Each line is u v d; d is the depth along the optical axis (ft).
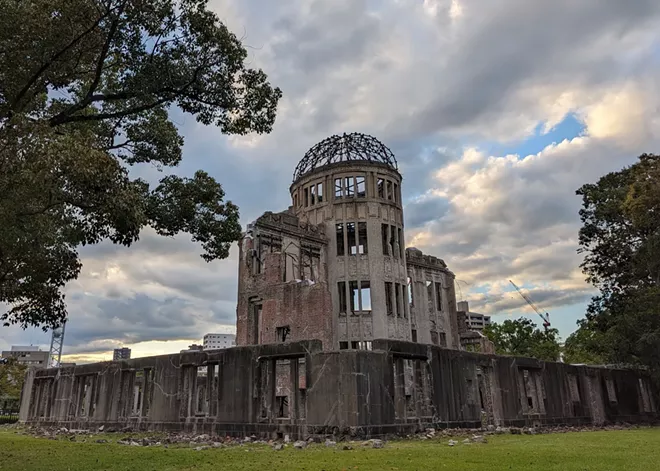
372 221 124.16
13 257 45.96
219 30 54.19
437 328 148.56
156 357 82.33
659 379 109.50
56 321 56.24
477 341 160.45
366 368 61.31
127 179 45.91
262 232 115.34
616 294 125.29
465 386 74.23
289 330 106.83
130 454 46.62
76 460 42.32
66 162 36.60
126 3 48.98
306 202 133.08
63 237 50.21
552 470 31.78
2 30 41.70
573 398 95.14
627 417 105.09
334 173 128.67
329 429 59.72
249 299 115.44
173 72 54.65
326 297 105.40
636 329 109.70
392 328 119.34
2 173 37.40
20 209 39.81
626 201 108.47
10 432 93.71
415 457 39.63
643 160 108.58
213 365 74.18
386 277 121.90
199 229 61.98
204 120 60.54
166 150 63.57
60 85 51.49
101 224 44.34
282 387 89.66
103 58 50.44
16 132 38.09
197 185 61.52
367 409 59.88
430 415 67.62
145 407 82.43
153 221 60.29
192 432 72.69
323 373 62.08
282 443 56.13
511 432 72.02
